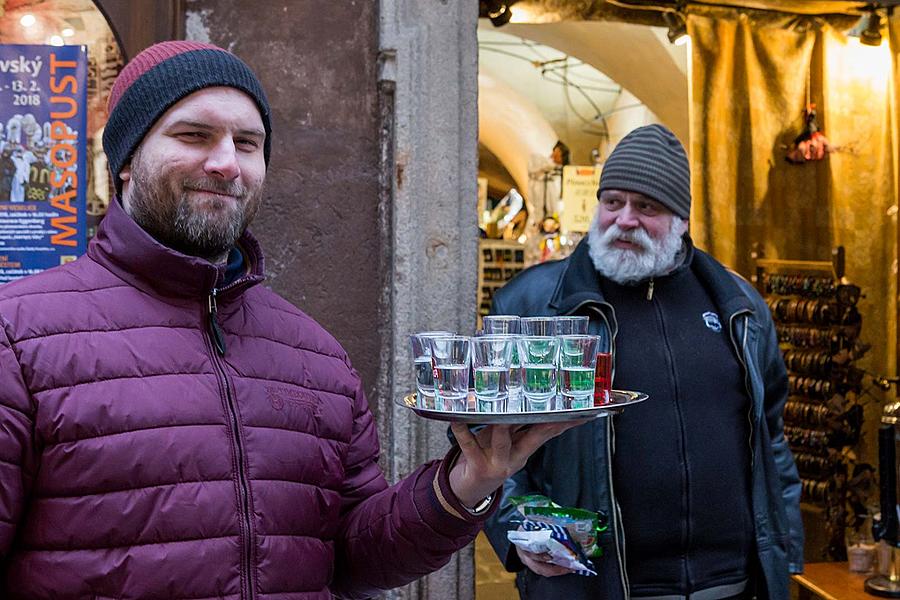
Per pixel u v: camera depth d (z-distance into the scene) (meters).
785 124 4.38
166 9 2.58
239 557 1.37
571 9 4.02
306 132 2.67
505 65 9.55
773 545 2.42
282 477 1.45
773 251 4.43
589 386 1.53
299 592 1.45
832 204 4.45
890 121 4.41
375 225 2.71
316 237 2.67
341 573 1.67
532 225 8.96
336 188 2.69
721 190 4.33
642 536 2.31
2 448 1.28
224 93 1.44
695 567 2.34
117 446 1.33
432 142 2.72
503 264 8.28
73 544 1.31
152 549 1.32
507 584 5.21
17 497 1.30
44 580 1.31
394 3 2.68
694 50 4.21
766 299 4.59
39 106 2.58
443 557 1.58
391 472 2.68
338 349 1.66
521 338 1.50
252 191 1.49
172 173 1.41
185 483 1.35
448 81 2.73
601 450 2.28
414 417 2.66
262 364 1.50
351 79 2.70
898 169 4.25
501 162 13.28
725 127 4.31
